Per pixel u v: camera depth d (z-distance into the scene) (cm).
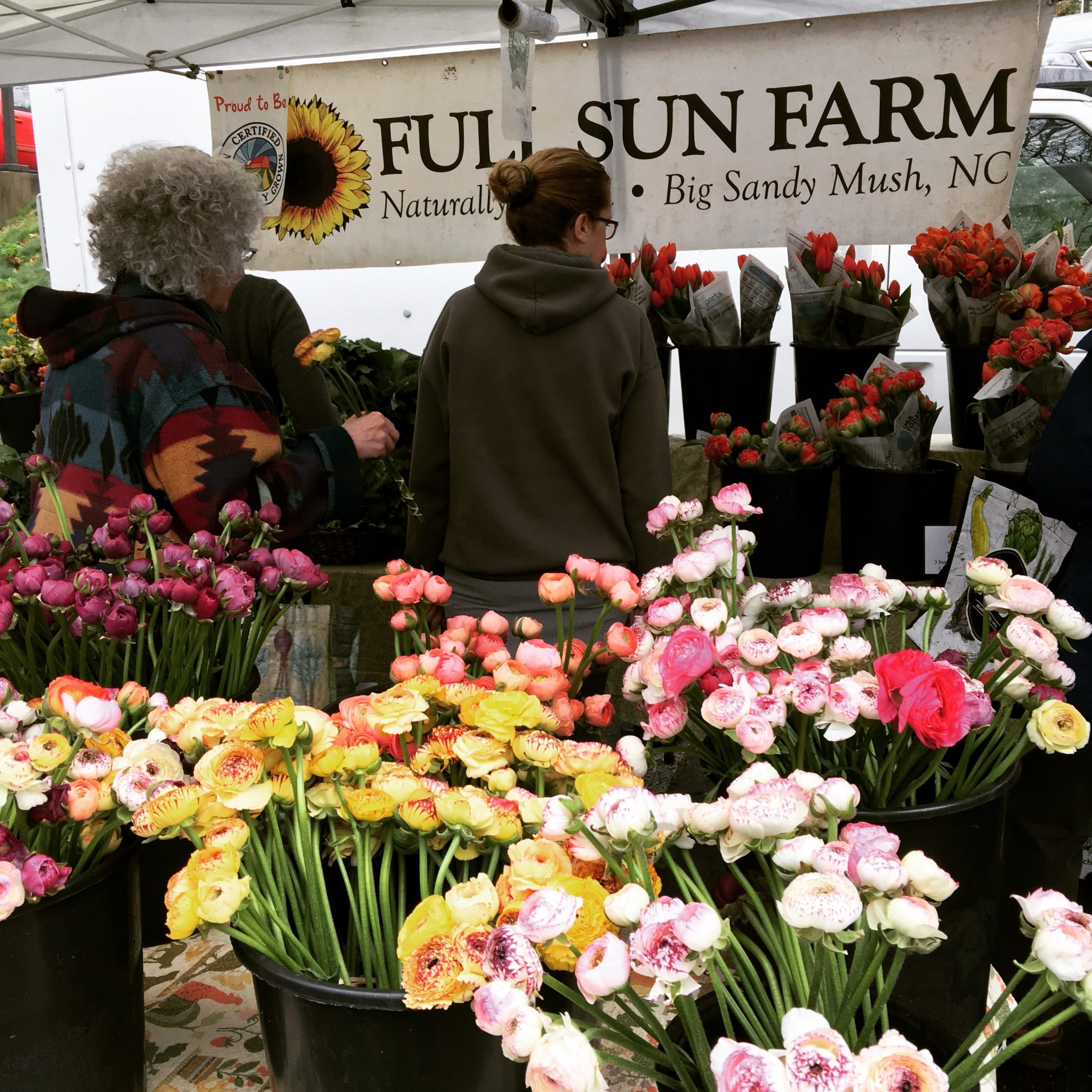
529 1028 52
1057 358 184
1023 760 146
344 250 255
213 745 79
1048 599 94
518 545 170
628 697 105
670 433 317
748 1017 62
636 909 59
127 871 88
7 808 81
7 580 113
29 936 79
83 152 363
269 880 75
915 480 195
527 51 185
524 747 81
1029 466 152
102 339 138
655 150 224
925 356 329
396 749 87
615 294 171
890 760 96
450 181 243
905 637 109
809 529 205
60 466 137
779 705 83
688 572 103
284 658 149
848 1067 47
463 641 109
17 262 625
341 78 246
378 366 241
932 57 200
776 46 210
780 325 327
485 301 169
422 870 75
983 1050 55
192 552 118
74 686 83
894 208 210
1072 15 355
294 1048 70
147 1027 99
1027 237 332
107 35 256
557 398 167
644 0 220
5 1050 79
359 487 157
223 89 257
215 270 146
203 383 138
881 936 55
